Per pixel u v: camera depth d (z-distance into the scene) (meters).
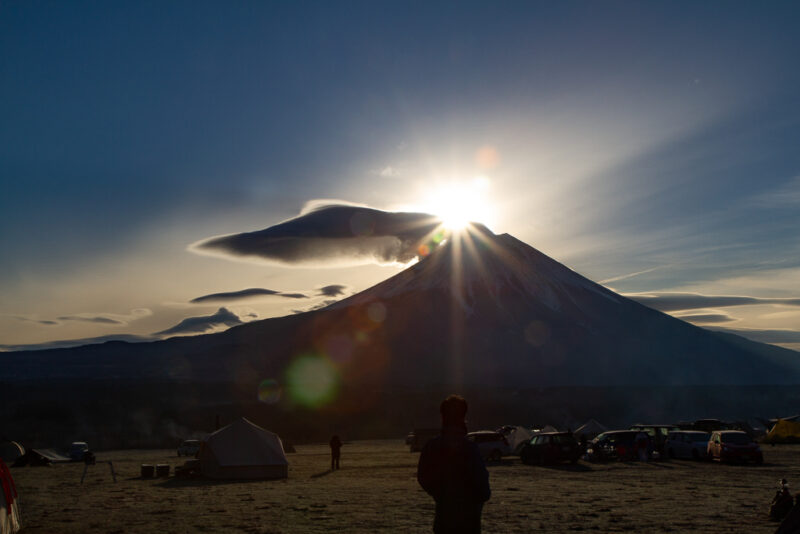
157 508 24.97
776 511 19.27
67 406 160.00
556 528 18.38
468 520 8.48
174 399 189.38
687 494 26.19
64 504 27.05
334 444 45.28
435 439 8.80
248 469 38.94
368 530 18.64
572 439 45.50
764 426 79.88
